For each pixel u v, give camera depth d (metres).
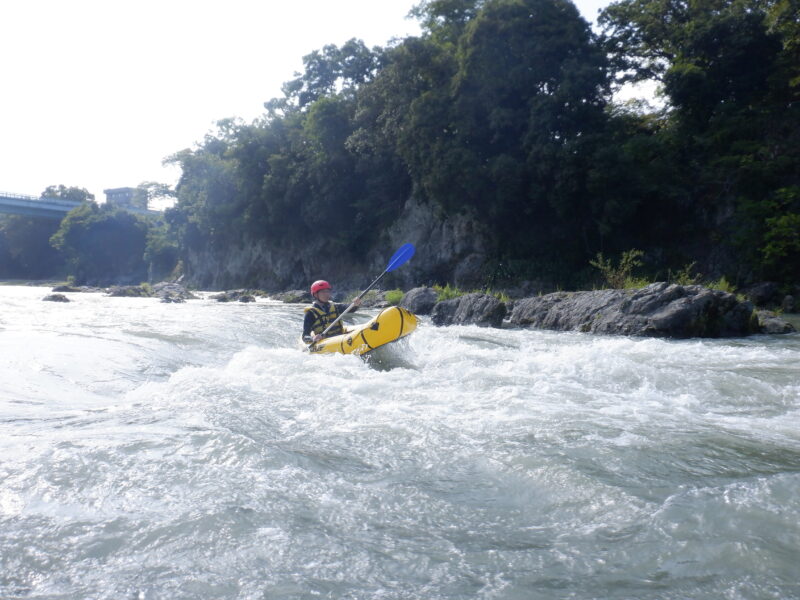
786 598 1.89
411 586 2.00
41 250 81.50
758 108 24.77
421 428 3.73
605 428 3.75
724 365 6.59
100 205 70.94
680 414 4.27
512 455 3.18
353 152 35.56
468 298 14.29
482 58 25.48
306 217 37.81
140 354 7.00
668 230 25.69
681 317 10.82
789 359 7.06
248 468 3.01
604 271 19.19
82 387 5.32
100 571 2.08
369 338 6.65
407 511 2.56
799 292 19.56
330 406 4.36
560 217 26.12
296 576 2.05
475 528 2.41
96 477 2.88
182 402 4.52
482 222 28.69
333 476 2.94
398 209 34.06
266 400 4.55
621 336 10.84
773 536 2.26
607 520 2.44
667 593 1.93
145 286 33.66
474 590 1.97
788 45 25.23
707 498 2.59
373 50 41.91
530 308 13.71
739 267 22.20
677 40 26.48
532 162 24.92
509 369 5.97
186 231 51.06
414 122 27.08
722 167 23.83
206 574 2.06
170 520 2.43
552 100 24.17
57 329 9.25
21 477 2.88
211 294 35.31
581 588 1.97
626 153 23.72
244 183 42.50
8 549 2.22
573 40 24.92
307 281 40.19
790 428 3.93
